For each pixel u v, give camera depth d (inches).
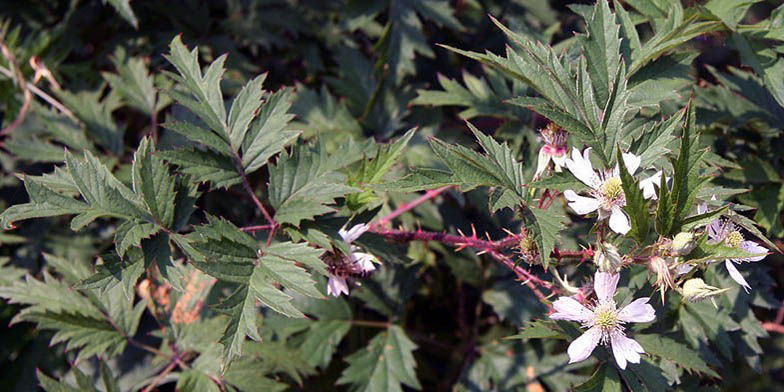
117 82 20.5
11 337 20.8
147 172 15.9
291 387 19.4
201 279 18.8
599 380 15.3
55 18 22.4
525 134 18.9
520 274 16.4
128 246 15.4
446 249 20.1
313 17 22.4
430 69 21.9
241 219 20.9
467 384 20.0
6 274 20.1
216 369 18.1
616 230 14.9
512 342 20.1
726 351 17.4
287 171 16.4
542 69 16.0
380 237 16.6
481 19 22.0
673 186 14.5
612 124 15.5
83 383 17.7
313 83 22.5
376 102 20.9
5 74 21.0
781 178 18.2
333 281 16.4
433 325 21.8
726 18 17.0
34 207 15.4
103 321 18.4
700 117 18.3
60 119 20.3
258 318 18.7
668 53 17.0
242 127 16.7
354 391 19.2
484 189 19.3
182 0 21.8
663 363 16.9
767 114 18.3
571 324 15.5
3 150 21.8
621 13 16.6
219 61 16.8
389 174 19.3
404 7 20.8
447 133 20.4
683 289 14.6
